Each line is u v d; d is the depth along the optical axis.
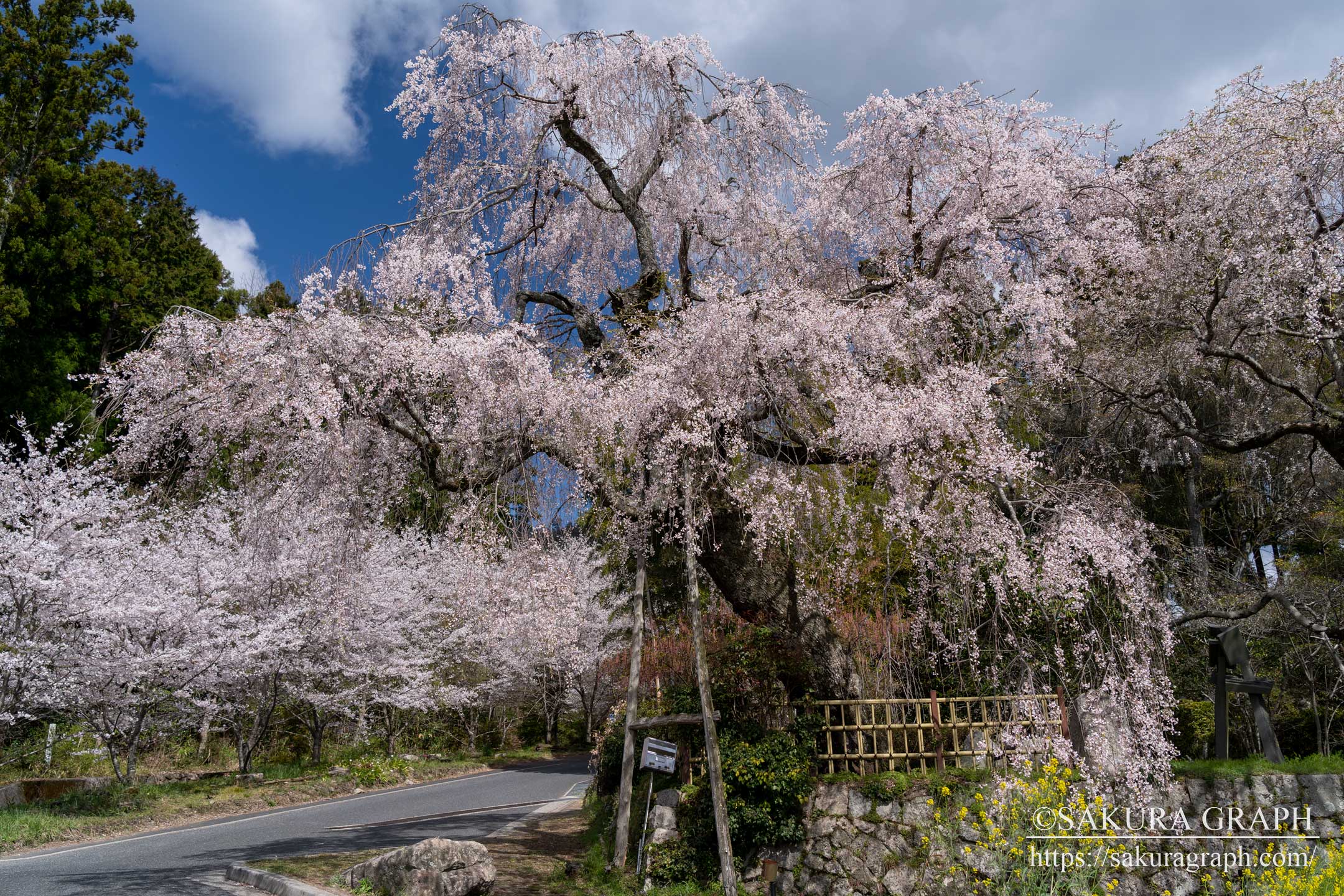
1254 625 11.19
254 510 7.96
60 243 18.98
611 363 8.75
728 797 7.38
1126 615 7.23
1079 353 9.16
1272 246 8.05
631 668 8.18
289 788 14.36
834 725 7.94
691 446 7.26
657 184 10.84
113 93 21.77
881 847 7.02
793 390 7.53
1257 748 10.89
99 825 10.38
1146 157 9.38
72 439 13.43
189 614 12.45
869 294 8.62
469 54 9.27
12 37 19.92
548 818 11.95
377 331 7.16
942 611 7.57
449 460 7.73
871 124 8.84
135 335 20.12
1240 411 11.46
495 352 7.39
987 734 7.28
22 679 10.91
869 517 8.08
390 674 17.30
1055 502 7.66
